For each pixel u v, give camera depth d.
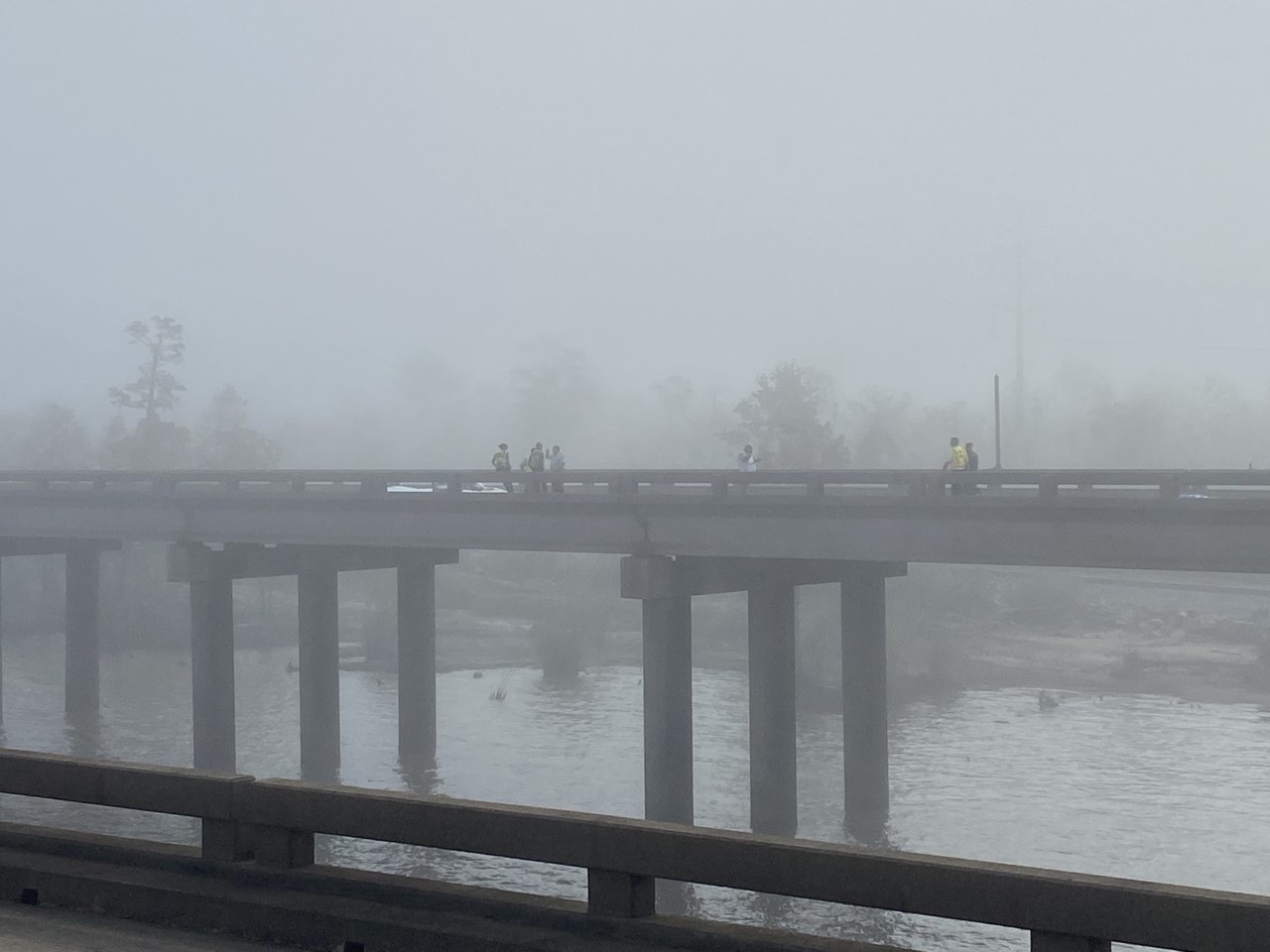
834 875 7.75
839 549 34.72
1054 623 77.75
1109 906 7.01
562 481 39.38
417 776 44.78
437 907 9.02
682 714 37.12
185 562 46.94
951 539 33.28
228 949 9.01
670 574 37.00
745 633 78.75
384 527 43.34
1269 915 6.66
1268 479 29.44
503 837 8.73
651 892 8.62
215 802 9.80
